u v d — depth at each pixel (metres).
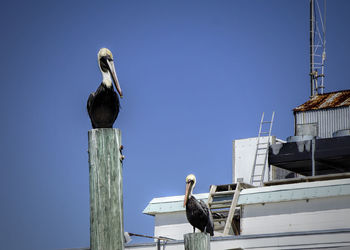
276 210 25.08
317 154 27.59
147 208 29.05
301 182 26.69
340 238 20.23
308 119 33.53
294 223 24.48
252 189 26.06
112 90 12.25
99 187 8.04
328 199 24.03
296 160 28.19
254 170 33.09
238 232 27.94
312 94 36.91
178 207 28.31
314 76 37.16
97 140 8.20
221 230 27.81
